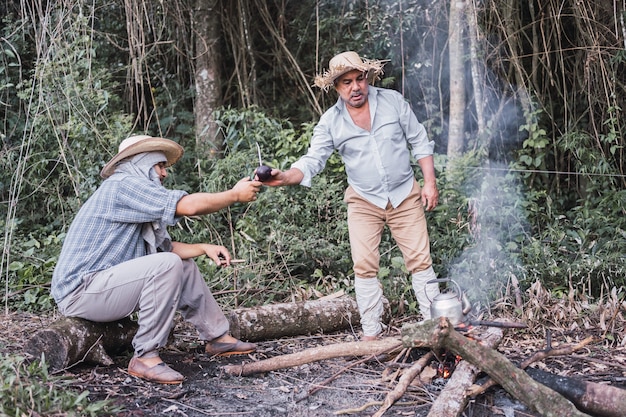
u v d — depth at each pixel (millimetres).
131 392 3402
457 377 3119
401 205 4152
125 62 7633
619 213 6125
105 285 3564
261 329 4336
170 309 3562
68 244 3699
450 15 6539
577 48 6684
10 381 2904
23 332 4379
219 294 5262
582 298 4953
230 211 6156
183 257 3871
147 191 3600
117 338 3859
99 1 6957
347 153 4121
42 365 3156
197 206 3572
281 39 7789
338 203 5934
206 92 7438
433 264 5504
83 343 3629
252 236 5703
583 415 2889
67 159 6348
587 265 5230
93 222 3664
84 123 6016
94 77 6461
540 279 5250
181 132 7367
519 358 3955
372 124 4047
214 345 3975
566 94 6863
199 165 6699
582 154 6488
